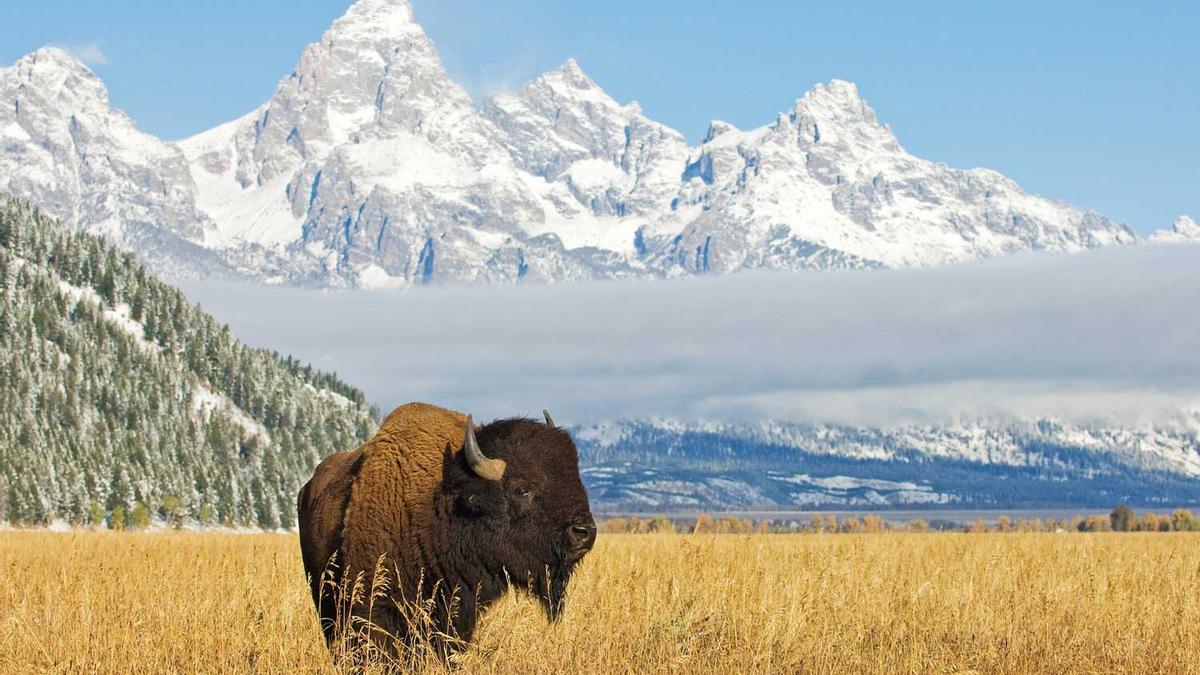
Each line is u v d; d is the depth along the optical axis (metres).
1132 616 20.92
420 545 17.17
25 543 55.19
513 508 17.28
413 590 17.16
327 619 18.28
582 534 17.47
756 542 31.44
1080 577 24.80
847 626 20.39
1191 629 19.88
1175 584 24.31
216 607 20.25
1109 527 174.38
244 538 66.88
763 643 18.69
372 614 17.00
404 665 16.59
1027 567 27.14
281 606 19.81
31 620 20.16
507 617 18.73
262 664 17.42
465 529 17.23
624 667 17.56
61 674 17.08
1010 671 18.34
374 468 17.58
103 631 18.38
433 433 17.80
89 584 22.17
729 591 22.16
